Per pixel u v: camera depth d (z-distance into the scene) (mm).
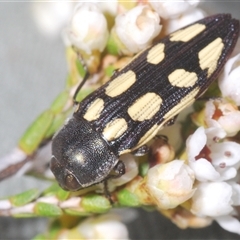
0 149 83
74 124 71
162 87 69
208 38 70
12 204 68
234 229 68
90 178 69
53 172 70
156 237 82
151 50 70
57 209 68
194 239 82
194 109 69
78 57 71
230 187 67
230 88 68
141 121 69
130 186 67
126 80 70
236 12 88
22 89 85
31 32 86
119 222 70
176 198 66
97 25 69
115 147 69
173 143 69
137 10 69
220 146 67
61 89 86
